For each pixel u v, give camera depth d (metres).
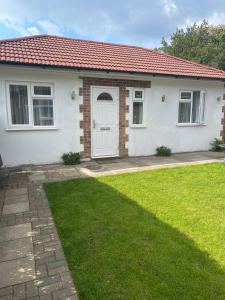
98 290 2.56
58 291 2.54
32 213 4.40
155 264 2.96
